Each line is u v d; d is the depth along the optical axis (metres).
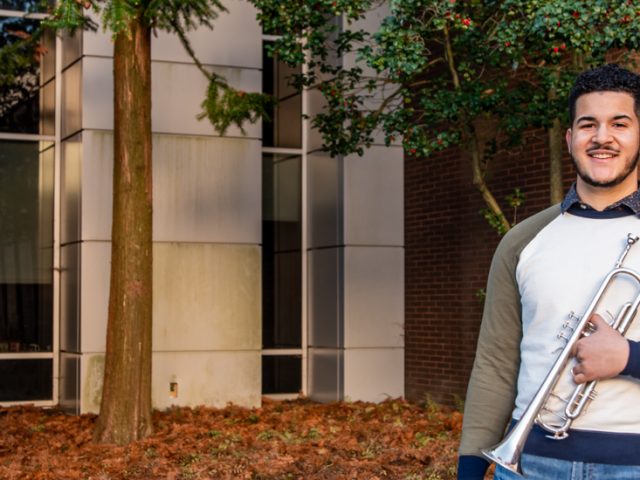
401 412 11.98
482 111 10.26
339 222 13.15
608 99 2.87
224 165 12.60
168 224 12.33
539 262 2.99
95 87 12.15
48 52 13.21
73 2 8.33
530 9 8.82
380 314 13.20
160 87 12.37
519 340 3.12
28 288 13.05
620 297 2.86
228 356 12.46
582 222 2.97
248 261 12.64
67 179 12.78
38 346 13.02
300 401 13.57
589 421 2.81
